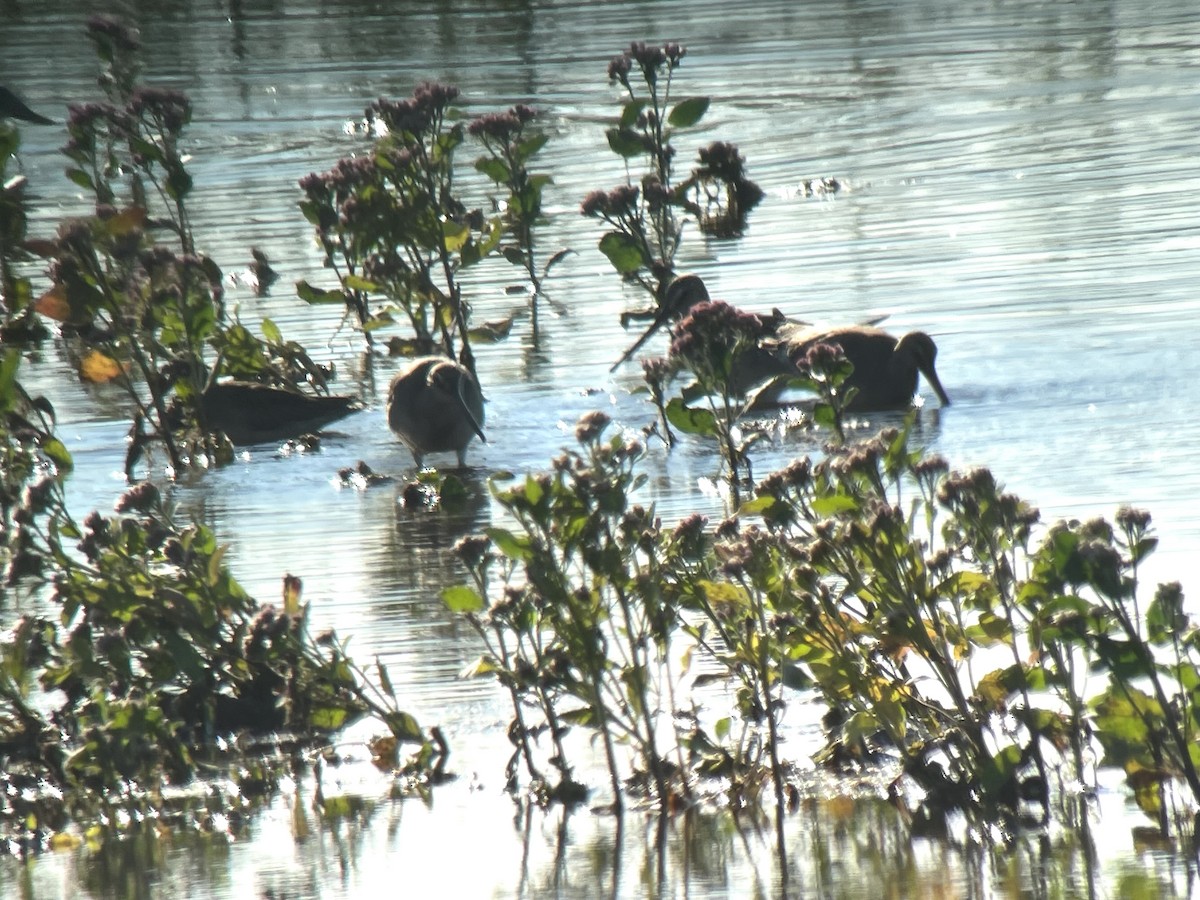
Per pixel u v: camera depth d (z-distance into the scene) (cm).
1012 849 820
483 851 854
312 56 3725
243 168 2769
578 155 2722
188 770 986
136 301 1592
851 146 2709
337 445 1644
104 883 842
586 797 916
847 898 775
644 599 923
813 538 972
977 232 2162
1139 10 3738
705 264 2142
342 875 835
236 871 848
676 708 1015
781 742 970
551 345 1905
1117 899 757
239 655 1047
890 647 920
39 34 4112
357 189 1816
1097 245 2048
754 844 846
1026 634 935
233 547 1337
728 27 3834
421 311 1830
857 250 2136
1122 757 838
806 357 1431
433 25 4047
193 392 1617
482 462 1545
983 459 1411
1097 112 2798
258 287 2100
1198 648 854
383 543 1331
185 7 4428
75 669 1012
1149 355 1652
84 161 1800
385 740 986
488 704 1034
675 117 2119
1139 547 835
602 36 3788
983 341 1752
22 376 1884
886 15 3897
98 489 1512
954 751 925
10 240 1712
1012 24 3681
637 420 1630
